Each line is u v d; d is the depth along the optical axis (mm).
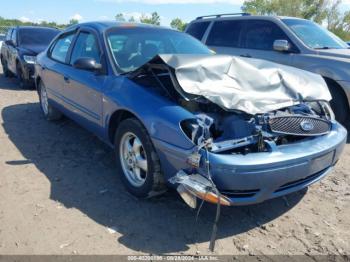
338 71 5742
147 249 2822
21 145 4992
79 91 4457
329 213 3422
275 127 3061
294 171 2953
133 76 3697
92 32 4586
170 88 3506
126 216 3256
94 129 4301
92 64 4020
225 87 3316
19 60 9070
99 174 4102
